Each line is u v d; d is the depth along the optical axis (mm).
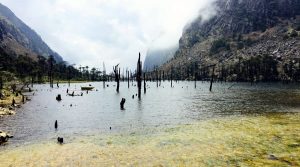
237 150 22688
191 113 49125
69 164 20516
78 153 23391
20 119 43938
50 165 20344
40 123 40188
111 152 23500
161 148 24234
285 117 40812
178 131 31766
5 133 30500
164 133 30938
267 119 38906
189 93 108000
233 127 32906
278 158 20250
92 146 25750
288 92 101375
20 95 91438
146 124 38062
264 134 28312
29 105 66000
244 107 56938
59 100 80562
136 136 29828
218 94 99250
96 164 20422
